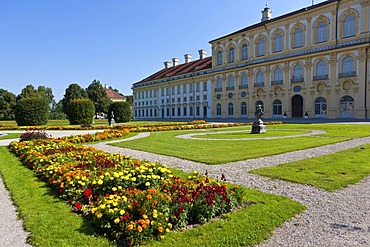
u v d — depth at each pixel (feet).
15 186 19.60
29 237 12.00
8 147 40.29
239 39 159.53
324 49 119.65
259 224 12.99
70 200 16.06
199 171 23.98
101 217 12.20
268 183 20.01
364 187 18.75
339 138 45.34
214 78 174.40
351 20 113.50
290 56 131.34
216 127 80.28
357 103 110.52
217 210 13.94
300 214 14.35
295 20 132.16
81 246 11.05
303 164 25.66
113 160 22.66
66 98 247.09
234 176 22.12
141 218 11.95
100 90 253.44
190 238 11.73
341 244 11.35
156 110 230.89
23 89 232.73
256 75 149.59
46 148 30.19
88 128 78.89
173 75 209.36
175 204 12.97
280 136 50.98
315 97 124.16
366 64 107.86
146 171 17.80
